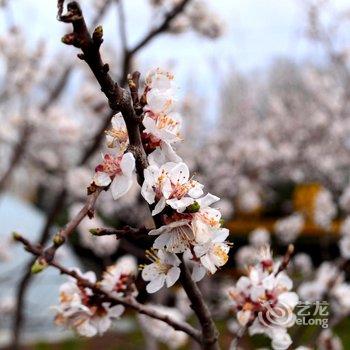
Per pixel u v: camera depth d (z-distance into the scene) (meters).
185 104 8.02
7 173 6.84
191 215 1.38
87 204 1.35
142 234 1.46
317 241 9.60
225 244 1.45
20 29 7.11
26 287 5.70
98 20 5.36
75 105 7.30
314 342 3.11
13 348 5.74
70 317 1.81
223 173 9.08
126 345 8.66
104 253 6.38
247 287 1.90
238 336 1.83
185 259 1.53
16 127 6.91
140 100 1.49
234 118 10.53
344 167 10.28
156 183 1.38
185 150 9.09
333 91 10.12
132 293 1.80
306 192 10.84
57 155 8.12
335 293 3.42
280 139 10.27
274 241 8.59
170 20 4.13
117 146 1.48
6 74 7.25
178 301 6.39
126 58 4.20
